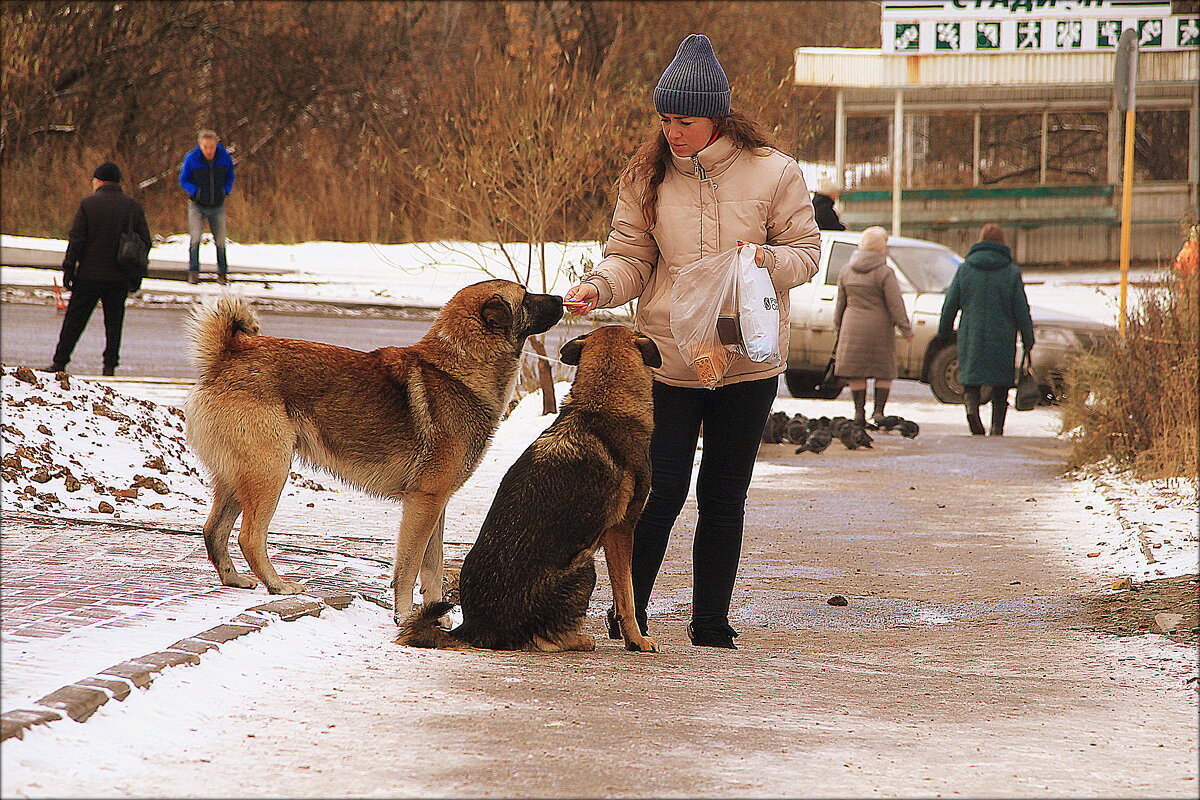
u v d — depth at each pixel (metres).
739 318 7.15
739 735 5.04
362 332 25.36
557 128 20.38
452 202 21.81
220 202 29.98
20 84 36.50
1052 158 55.62
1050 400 22.25
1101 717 5.60
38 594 6.96
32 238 33.84
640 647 7.14
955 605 8.93
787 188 7.39
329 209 37.66
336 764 4.40
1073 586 9.38
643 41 44.06
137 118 40.31
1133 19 41.69
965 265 18.83
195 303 7.59
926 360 22.47
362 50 43.78
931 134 56.66
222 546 7.61
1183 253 15.38
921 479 14.86
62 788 3.97
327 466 7.66
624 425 7.10
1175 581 9.08
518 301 8.02
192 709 4.98
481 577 6.90
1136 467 14.41
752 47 45.25
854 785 4.38
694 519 12.64
